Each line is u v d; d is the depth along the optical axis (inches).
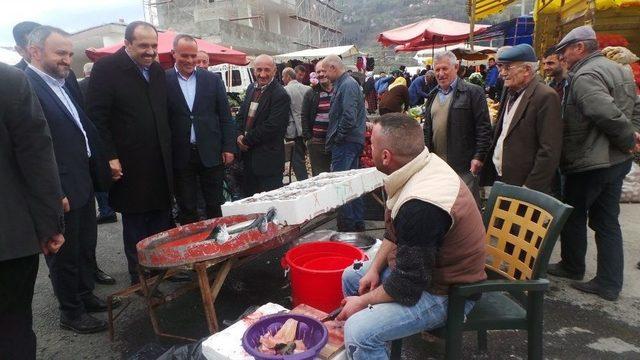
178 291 104.8
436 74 147.0
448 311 73.5
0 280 77.2
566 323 110.4
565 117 120.0
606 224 120.0
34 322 121.9
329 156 197.6
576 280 131.9
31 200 77.4
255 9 1071.0
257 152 165.5
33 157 76.4
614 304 118.6
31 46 104.7
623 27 249.0
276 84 162.9
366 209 193.8
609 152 114.0
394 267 73.3
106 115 119.7
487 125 141.1
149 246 97.5
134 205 127.0
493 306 82.0
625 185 201.0
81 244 120.6
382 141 72.9
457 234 69.7
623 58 139.5
